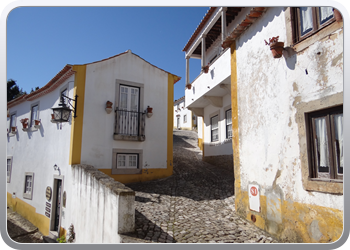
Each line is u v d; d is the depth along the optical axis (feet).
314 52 12.65
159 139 33.91
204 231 15.62
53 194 29.81
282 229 14.14
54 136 32.53
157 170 33.06
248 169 17.94
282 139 14.60
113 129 30.66
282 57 14.88
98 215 17.30
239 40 20.11
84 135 28.55
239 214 18.72
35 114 39.32
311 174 12.62
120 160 31.14
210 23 33.04
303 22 13.93
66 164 28.30
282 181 14.38
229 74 27.40
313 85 12.64
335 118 11.78
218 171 35.29
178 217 18.34
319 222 11.78
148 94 33.88
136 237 13.83
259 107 16.97
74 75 29.48
